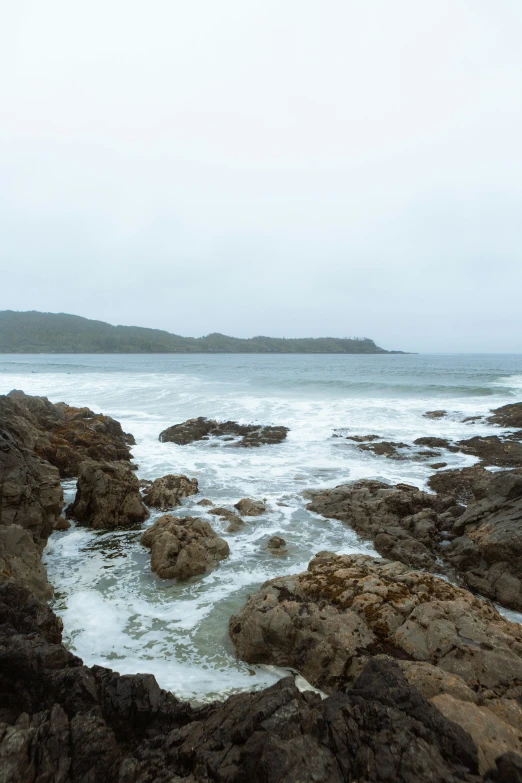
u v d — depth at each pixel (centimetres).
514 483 1311
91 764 524
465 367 9881
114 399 4119
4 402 2095
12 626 764
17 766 504
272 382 5362
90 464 1542
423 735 501
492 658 699
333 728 509
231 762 479
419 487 1836
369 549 1298
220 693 742
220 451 2427
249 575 1150
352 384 4941
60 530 1425
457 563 1170
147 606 1008
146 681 630
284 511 1580
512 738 530
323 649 784
